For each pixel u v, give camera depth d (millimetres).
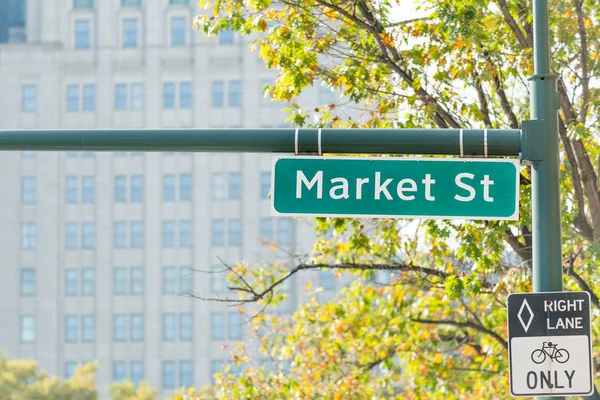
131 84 124438
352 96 15062
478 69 14656
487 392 21812
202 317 116750
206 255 118312
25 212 120938
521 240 15375
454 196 8516
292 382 20797
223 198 119000
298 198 8641
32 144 8820
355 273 19312
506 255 15422
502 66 15188
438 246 15758
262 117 121938
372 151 8742
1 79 125188
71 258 120000
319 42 14859
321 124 15578
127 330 118125
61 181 121250
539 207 8492
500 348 20250
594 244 13383
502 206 8461
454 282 14430
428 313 20469
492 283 15664
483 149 8625
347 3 14875
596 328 15484
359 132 8742
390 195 8570
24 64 125250
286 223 117250
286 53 14906
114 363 117688
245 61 122750
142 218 119875
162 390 116500
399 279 17078
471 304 19547
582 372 8133
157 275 118750
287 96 15078
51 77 124875
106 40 125062
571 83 14656
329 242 19047
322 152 8781
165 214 119625
